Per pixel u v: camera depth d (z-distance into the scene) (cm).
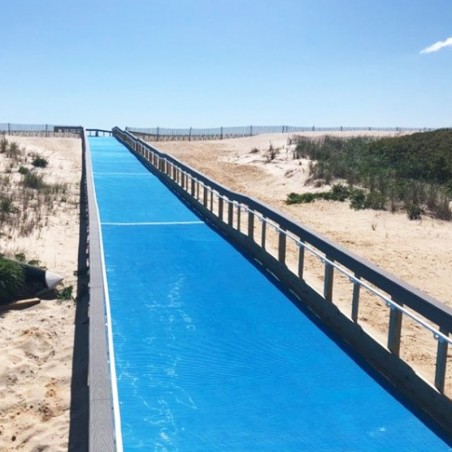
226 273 1074
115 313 855
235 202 1335
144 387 639
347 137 4747
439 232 1750
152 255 1184
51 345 924
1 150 3266
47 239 1527
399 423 588
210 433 556
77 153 4069
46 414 732
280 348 754
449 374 776
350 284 1169
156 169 2523
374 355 719
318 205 2148
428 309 629
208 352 733
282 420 585
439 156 2767
